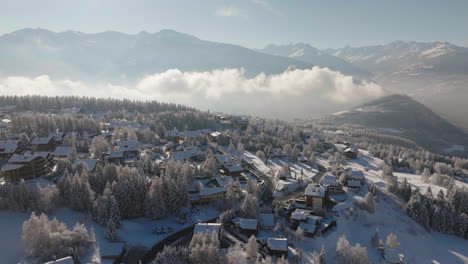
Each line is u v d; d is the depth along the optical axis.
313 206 150.50
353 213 148.88
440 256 133.25
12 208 114.44
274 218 139.50
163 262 97.62
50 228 101.00
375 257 124.12
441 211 151.12
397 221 149.75
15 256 94.25
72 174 140.25
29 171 144.50
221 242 116.56
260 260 106.69
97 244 106.44
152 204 129.38
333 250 122.88
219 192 149.25
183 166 167.88
